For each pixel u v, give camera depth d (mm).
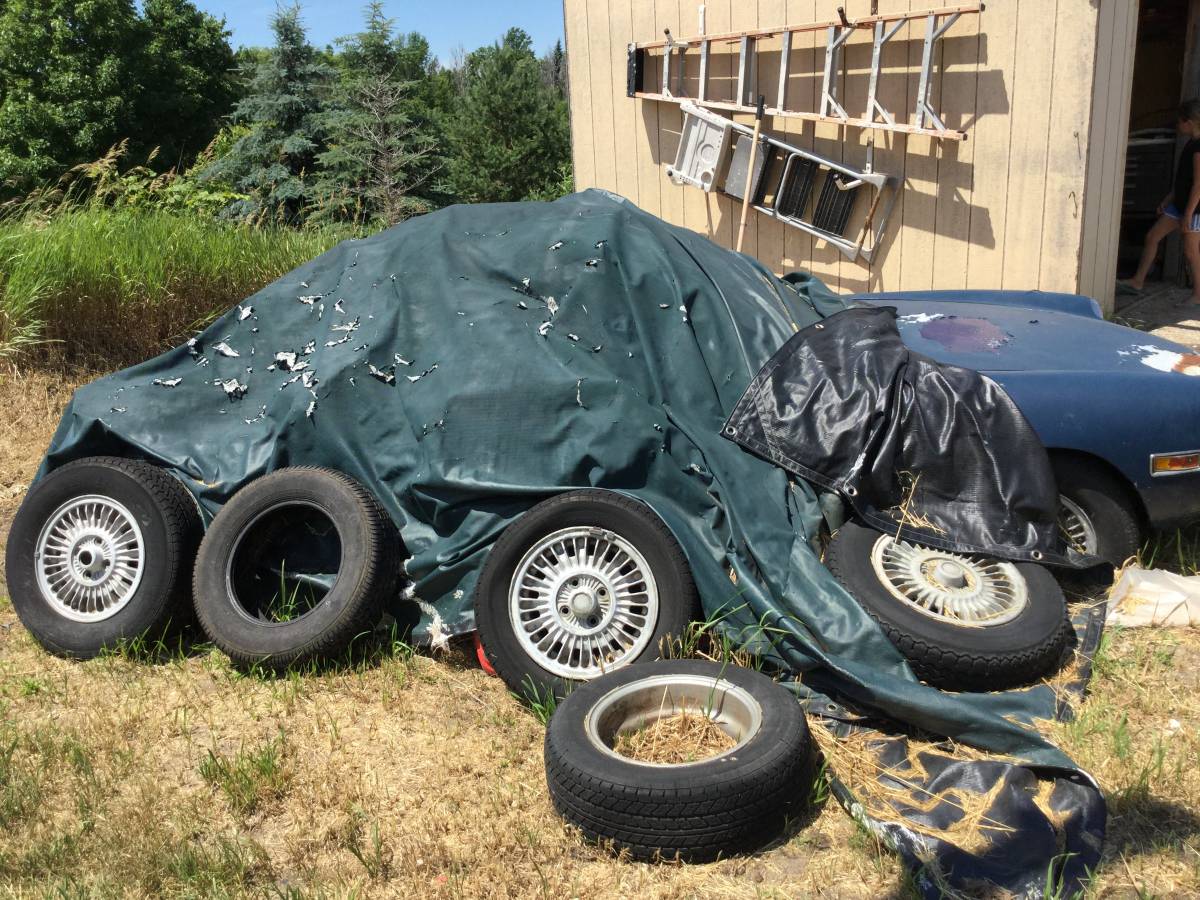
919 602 3834
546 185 24422
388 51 20094
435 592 4109
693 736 3352
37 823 3223
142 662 4246
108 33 26938
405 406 4363
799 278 5516
